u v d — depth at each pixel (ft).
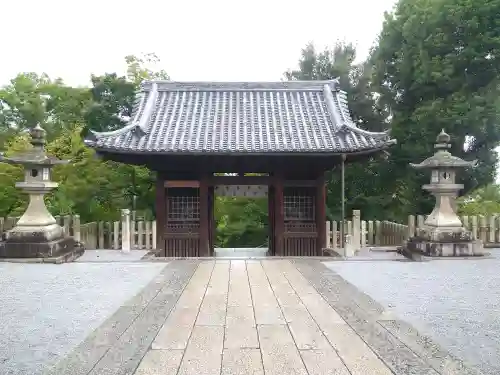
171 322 17.60
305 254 43.52
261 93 49.39
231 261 33.24
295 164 42.98
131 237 42.32
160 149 38.68
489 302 21.04
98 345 15.03
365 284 25.03
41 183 34.37
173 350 14.52
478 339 15.78
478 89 61.62
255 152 38.52
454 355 14.19
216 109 46.24
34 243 33.17
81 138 61.31
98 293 23.03
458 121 58.39
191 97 48.60
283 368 13.06
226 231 73.97
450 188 34.99
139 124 41.34
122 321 17.78
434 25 62.13
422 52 62.08
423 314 18.90
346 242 37.06
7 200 49.34
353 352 14.37
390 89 71.56
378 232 50.16
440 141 36.40
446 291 23.34
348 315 18.61
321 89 49.80
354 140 40.68
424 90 64.39
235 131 42.60
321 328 16.83
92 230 45.55
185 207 43.75
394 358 13.87
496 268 30.22
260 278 26.66
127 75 73.82
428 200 66.03
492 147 64.18
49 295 22.66
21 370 13.28
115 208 59.57
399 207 71.82
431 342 15.34
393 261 33.35
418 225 41.78
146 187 62.90
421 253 35.19
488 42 57.82
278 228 43.09
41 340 15.90
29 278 27.12
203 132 42.29
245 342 15.25
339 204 75.31
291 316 18.42
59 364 13.48
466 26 58.70
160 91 49.29
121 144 39.47
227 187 43.60
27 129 77.87
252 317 18.26
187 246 43.16
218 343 15.16
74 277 27.37
